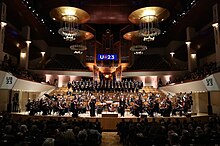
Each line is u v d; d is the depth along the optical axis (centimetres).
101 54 2695
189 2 2062
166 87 2338
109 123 1383
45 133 714
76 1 2277
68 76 2644
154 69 2648
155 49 3144
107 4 2297
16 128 780
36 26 2327
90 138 678
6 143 558
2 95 1808
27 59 2258
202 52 2408
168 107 1480
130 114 1706
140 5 2292
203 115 1605
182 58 2838
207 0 1700
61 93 2355
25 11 1961
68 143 565
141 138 671
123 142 952
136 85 1961
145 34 1658
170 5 2244
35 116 1441
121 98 1759
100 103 1705
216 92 1892
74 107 1452
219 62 1641
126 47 2736
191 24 2188
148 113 1515
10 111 1688
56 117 1397
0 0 1630
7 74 1430
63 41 2927
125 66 2712
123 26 3066
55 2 2202
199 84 1697
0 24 1633
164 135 697
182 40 2797
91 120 1383
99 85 1947
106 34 2748
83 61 2762
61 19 1647
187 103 1552
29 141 590
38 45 2777
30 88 1953
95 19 2648
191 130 759
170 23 2645
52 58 2955
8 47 2228
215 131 771
